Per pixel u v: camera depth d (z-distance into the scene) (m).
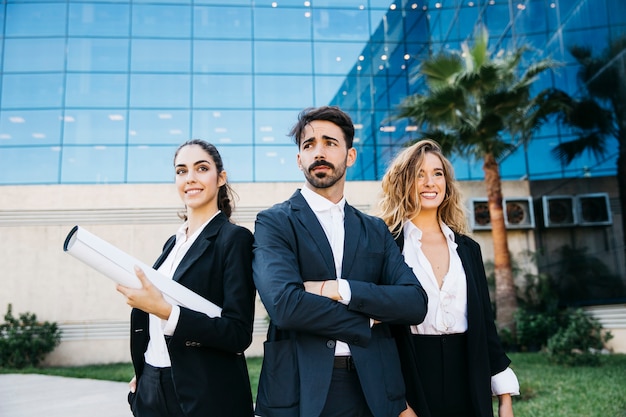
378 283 1.94
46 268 12.51
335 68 18.05
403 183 2.41
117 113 16.36
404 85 18.05
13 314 12.24
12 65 16.14
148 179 15.98
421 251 2.30
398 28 18.53
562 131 12.91
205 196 2.14
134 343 2.02
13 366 11.41
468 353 2.10
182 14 17.55
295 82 17.69
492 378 2.24
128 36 17.02
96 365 11.85
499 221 11.09
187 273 1.97
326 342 1.72
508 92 10.26
